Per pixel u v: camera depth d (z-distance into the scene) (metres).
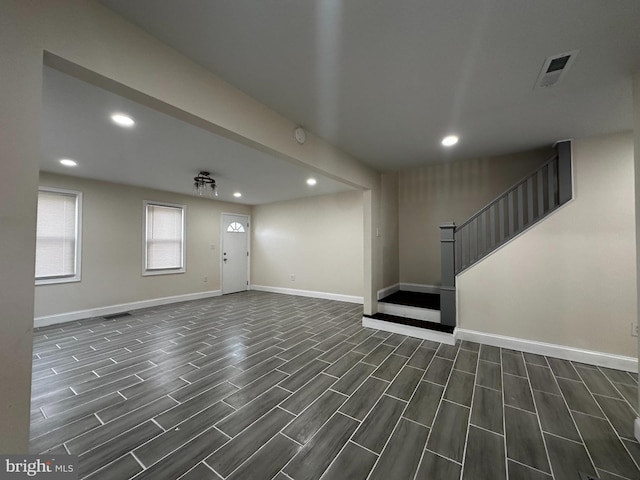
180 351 2.94
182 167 3.68
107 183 4.55
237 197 5.97
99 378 2.34
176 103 1.53
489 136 2.74
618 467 1.41
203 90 1.67
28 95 0.99
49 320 3.94
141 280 4.99
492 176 3.92
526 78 1.79
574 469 1.39
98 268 4.45
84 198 4.30
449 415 1.82
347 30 1.39
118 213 4.69
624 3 1.21
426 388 2.16
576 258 2.67
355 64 1.66
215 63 1.64
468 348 2.97
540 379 2.30
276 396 2.06
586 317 2.62
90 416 1.82
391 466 1.41
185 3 1.22
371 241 3.85
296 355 2.82
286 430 1.68
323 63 1.65
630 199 2.50
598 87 1.89
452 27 1.36
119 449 1.53
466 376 2.35
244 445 1.56
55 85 1.76
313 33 1.40
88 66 1.18
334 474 1.36
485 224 3.50
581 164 2.69
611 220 2.55
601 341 2.55
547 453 1.50
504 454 1.49
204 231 6.02
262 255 6.88
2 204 0.92
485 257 3.09
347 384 2.23
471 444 1.57
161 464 1.42
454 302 3.26
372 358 2.74
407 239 4.70
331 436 1.63
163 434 1.65
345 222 5.55
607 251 2.55
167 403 1.97
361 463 1.43
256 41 1.46
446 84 1.87
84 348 3.03
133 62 1.34
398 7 1.25
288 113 2.26
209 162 3.45
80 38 1.15
